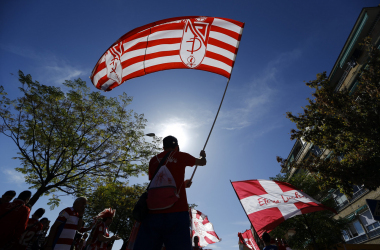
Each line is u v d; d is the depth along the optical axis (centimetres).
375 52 1318
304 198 610
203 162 262
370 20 2223
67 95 1502
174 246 191
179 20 482
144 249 192
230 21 478
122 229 1850
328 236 1875
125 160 1606
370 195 2195
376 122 1196
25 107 1398
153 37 473
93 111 1568
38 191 1311
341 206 2691
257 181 649
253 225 579
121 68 461
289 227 1981
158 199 198
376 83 1232
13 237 413
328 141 1388
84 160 1499
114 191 1596
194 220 981
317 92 1406
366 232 2323
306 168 1420
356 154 1277
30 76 1370
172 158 232
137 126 1708
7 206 423
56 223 395
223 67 447
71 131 1498
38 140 1405
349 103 1309
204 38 471
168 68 458
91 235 524
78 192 1464
